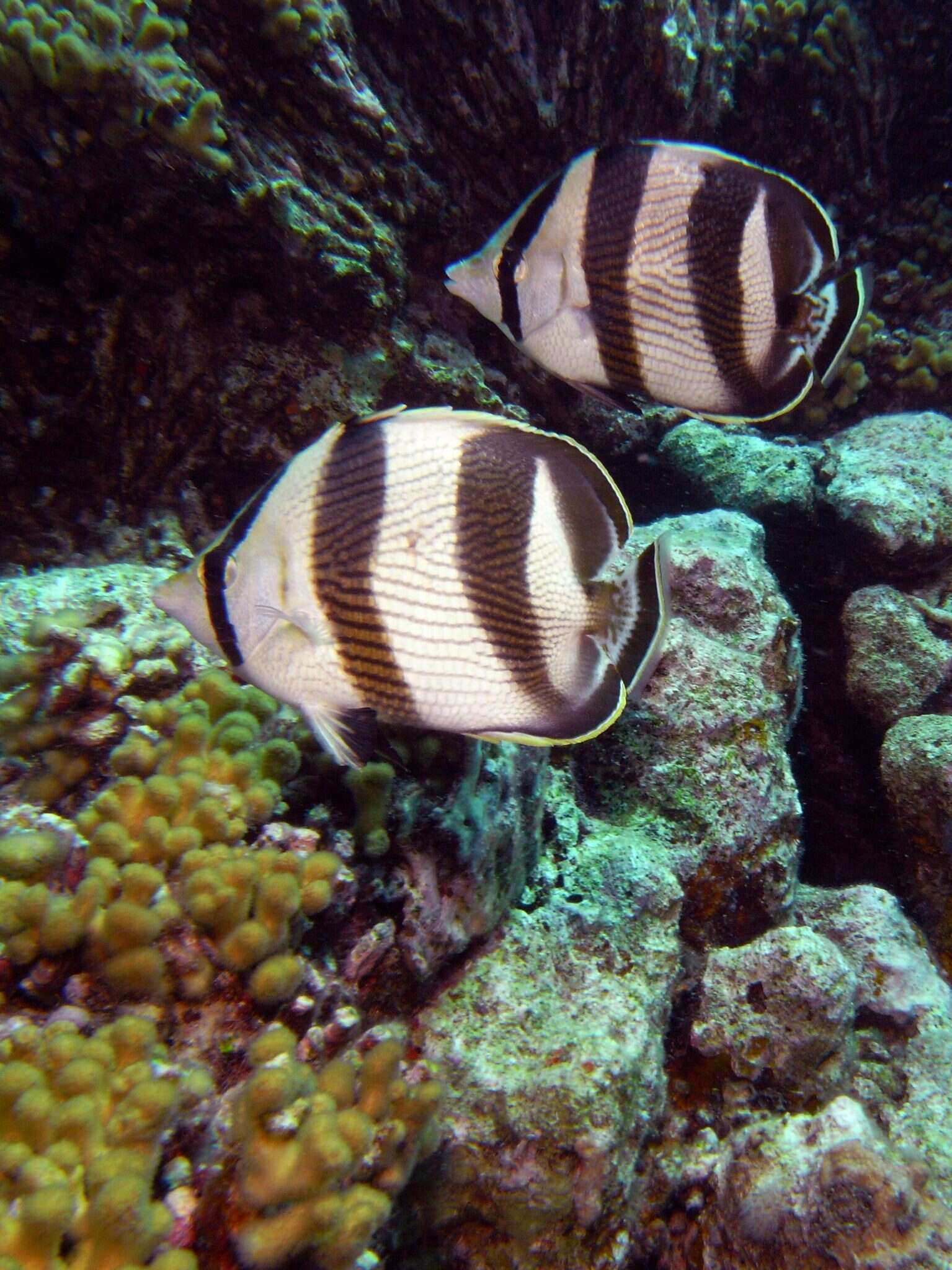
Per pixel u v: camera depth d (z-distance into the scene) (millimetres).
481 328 633
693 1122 406
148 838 306
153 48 447
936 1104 410
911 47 762
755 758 492
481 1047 358
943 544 625
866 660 621
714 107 653
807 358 338
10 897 280
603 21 555
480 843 366
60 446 548
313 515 257
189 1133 269
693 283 328
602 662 267
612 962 400
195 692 365
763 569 557
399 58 557
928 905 540
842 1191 320
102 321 520
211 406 550
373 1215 260
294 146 513
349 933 345
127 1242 230
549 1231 340
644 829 477
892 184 836
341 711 273
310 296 523
